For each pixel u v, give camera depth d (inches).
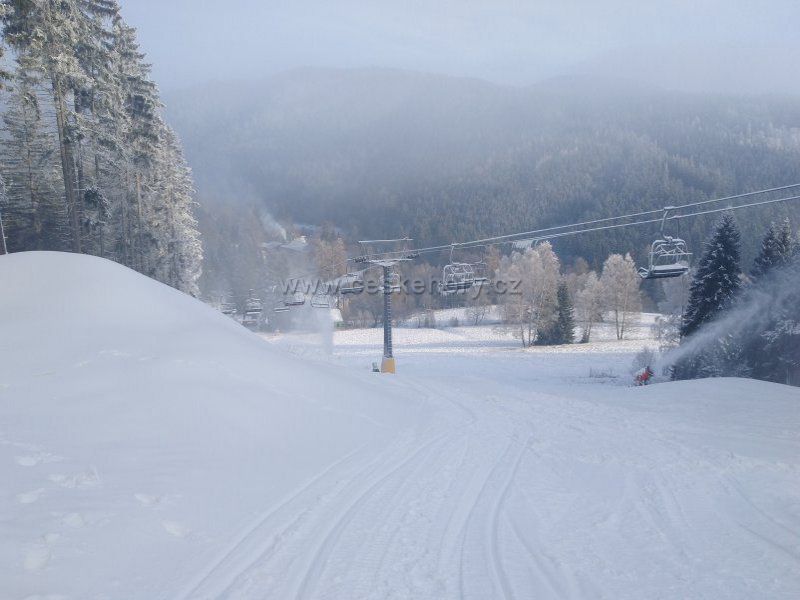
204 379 424.8
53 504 243.1
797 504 304.5
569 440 462.0
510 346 2618.1
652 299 3314.5
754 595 205.9
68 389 368.5
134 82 1379.2
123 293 556.1
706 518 285.4
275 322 2920.8
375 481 334.6
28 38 912.9
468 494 319.3
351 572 219.6
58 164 1382.9
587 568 227.6
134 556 219.0
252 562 225.5
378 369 1135.0
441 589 208.4
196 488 283.3
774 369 1438.2
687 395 705.6
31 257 590.6
